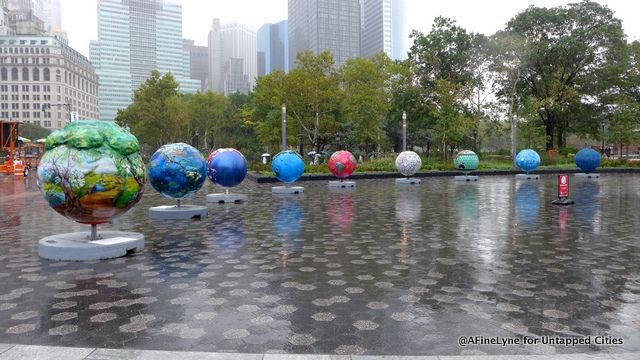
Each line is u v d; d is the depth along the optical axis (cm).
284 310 579
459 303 604
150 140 6575
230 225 1242
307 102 4116
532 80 4881
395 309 582
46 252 851
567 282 697
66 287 680
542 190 2269
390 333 506
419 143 5444
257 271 769
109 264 816
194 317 554
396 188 2439
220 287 677
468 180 3008
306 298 626
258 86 4969
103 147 855
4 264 818
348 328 520
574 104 4759
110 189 845
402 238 1052
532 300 615
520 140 5047
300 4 12481
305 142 4969
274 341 484
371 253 901
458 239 1036
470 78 4606
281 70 4284
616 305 595
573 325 528
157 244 991
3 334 507
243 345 474
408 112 4641
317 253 902
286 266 802
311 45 11912
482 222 1277
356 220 1326
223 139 6419
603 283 691
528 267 786
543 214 1425
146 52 15938
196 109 6144
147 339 490
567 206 1616
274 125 4278
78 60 13712
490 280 709
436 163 3947
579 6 4588
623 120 4569
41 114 12362
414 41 4762
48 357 440
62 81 12531
